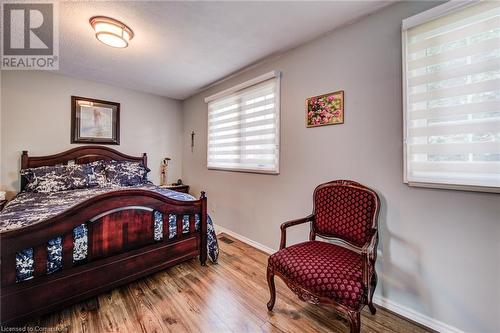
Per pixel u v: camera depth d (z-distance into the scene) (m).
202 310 1.60
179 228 2.07
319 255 1.48
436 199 1.42
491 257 1.25
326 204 1.80
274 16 1.75
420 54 1.47
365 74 1.74
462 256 1.34
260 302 1.70
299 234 2.24
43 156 2.89
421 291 1.48
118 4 1.60
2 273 1.25
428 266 1.46
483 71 1.25
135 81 3.26
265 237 2.60
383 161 1.65
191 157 4.06
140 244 1.82
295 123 2.25
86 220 1.53
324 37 2.00
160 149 4.05
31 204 1.95
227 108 3.16
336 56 1.92
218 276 2.05
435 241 1.43
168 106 4.14
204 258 2.25
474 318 1.30
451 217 1.37
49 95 2.95
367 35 1.73
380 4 1.61
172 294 1.77
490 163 1.24
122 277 1.72
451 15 1.35
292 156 2.28
